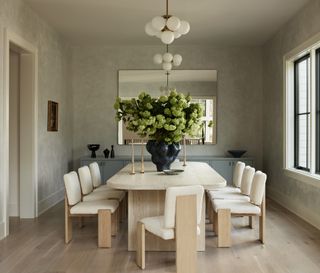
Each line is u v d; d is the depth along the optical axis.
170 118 3.87
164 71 7.19
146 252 3.55
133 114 3.93
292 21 5.38
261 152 7.20
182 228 2.85
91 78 7.24
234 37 6.52
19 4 4.59
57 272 3.03
